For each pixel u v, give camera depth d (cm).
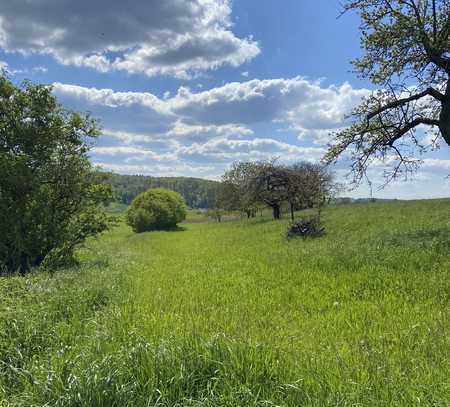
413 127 1727
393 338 562
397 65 1630
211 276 1238
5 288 859
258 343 473
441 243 1239
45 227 1736
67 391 394
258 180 3912
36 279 1016
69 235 1823
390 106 1694
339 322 670
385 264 1102
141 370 418
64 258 1875
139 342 480
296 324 675
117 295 921
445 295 777
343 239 1817
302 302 837
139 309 762
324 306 802
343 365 439
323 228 2294
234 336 550
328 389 382
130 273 1398
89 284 998
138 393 393
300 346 533
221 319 679
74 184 1859
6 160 1675
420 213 2542
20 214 1738
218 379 399
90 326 647
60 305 765
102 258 2011
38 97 1767
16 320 609
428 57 1588
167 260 1848
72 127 1870
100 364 425
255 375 406
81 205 1947
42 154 1783
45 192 1791
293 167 3756
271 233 2870
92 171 1980
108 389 387
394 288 877
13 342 558
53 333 609
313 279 1060
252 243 2384
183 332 529
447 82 1603
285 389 384
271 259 1495
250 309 791
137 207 5638
